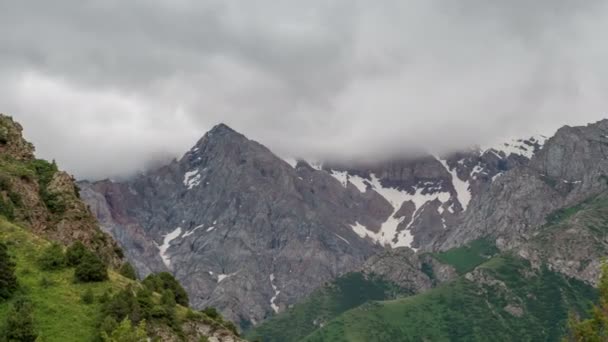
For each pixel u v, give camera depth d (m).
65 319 103.94
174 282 139.25
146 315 110.81
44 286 111.38
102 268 119.12
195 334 116.31
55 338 99.06
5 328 96.12
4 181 139.50
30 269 115.25
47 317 103.56
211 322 120.50
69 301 108.88
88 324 104.00
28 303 101.44
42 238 131.25
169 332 111.12
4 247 111.00
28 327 96.50
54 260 118.62
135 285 123.69
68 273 117.12
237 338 120.25
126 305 108.25
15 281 108.31
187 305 138.50
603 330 92.44
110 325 101.12
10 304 104.00
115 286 117.62
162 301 118.81
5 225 126.31
